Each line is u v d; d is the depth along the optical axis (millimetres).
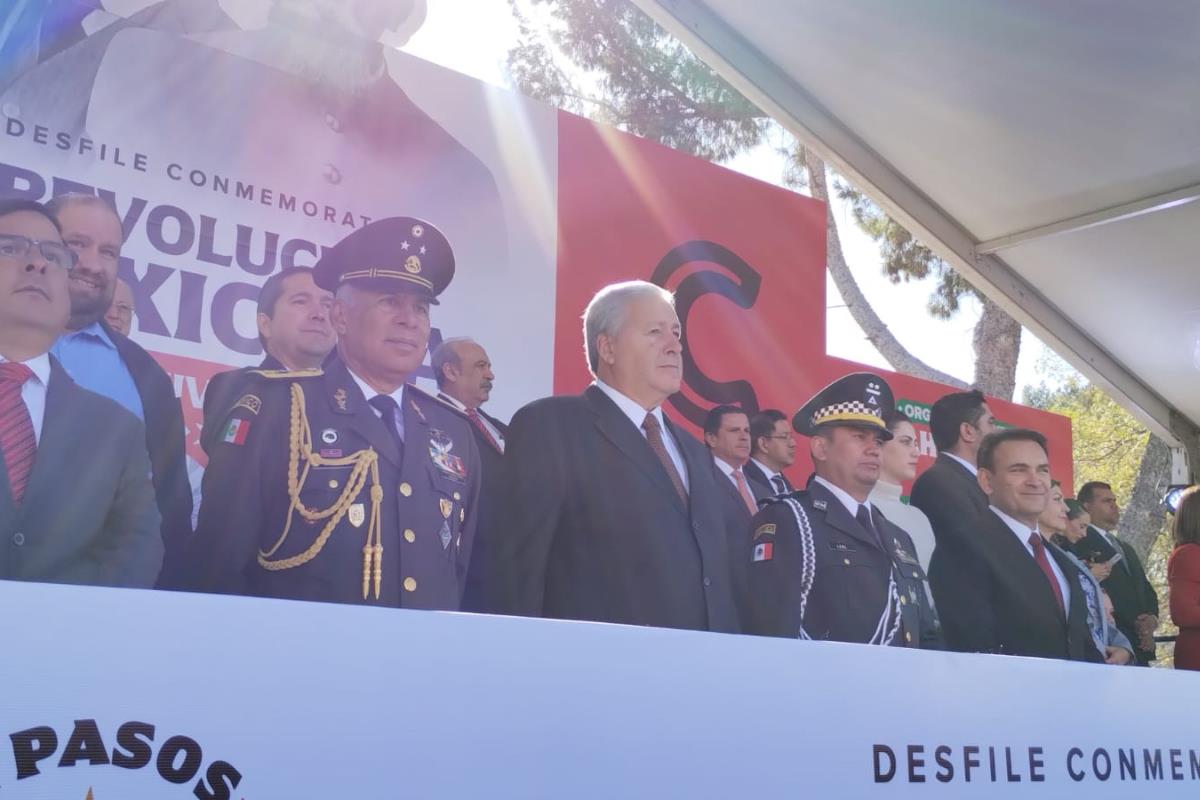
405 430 3064
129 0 2920
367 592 2873
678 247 4070
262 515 2840
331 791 1839
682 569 3615
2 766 1576
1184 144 4355
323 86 3229
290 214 3121
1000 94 4227
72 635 1656
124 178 2857
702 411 4070
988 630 4703
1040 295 5461
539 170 3717
